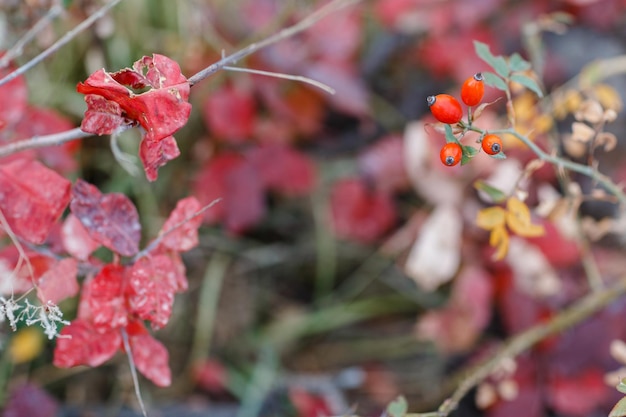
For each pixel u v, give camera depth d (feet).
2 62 2.32
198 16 3.23
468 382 2.59
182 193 3.49
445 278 3.06
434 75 3.66
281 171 3.30
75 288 2.23
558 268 3.01
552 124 2.90
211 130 3.34
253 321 3.55
